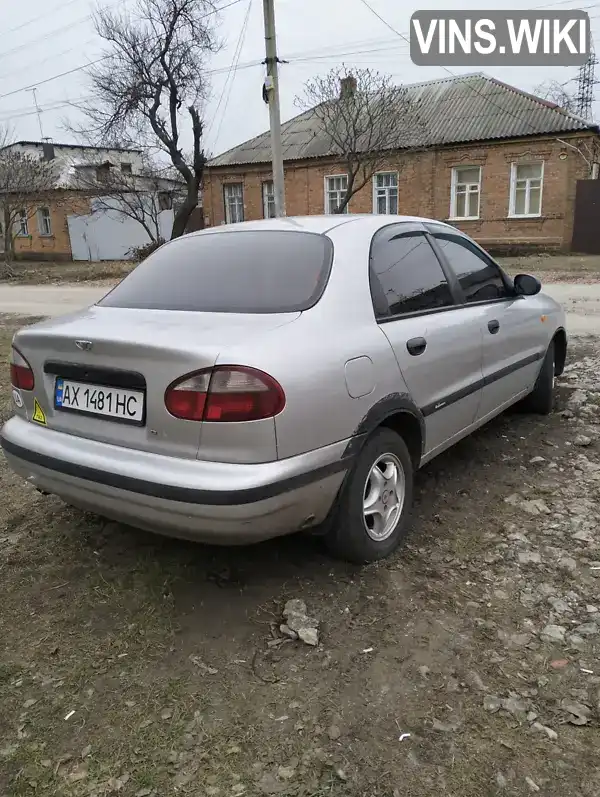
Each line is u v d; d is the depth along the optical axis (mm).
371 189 26484
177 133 24906
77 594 2855
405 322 3133
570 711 2152
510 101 25047
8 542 3336
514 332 4250
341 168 26625
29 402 2941
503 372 4121
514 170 23781
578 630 2545
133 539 3320
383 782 1909
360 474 2793
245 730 2104
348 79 21688
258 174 28781
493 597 2766
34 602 2811
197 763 1992
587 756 1984
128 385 2529
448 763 1968
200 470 2355
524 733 2070
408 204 25906
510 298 4371
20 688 2309
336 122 22547
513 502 3637
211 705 2211
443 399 3375
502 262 21266
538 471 4055
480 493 3773
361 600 2758
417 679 2303
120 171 31219
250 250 3156
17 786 1929
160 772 1965
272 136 16938
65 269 29578
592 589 2811
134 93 23234
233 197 30000
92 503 2670
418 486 3893
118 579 2947
